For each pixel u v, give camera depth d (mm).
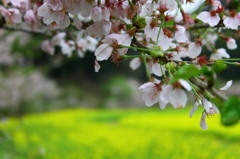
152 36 1154
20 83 13516
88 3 1101
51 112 22922
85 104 26594
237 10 1500
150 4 1143
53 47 2158
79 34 1206
